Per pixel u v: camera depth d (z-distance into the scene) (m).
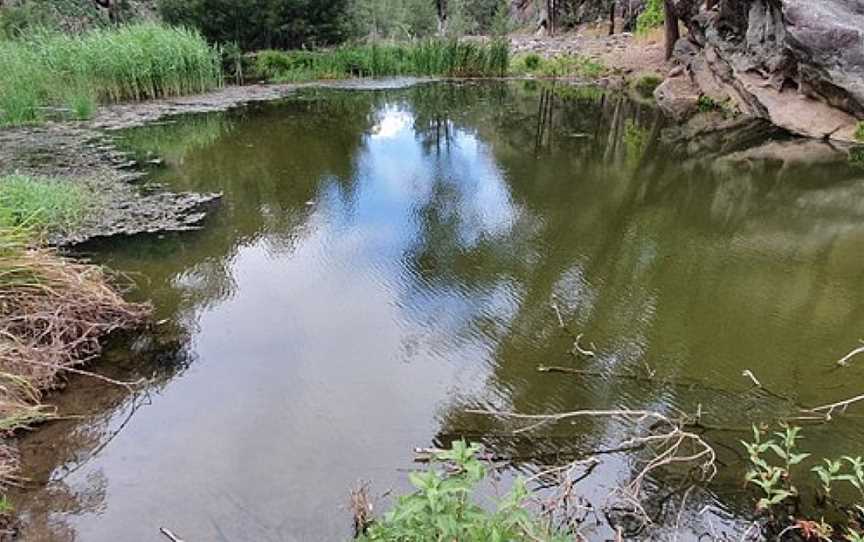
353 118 10.94
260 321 3.96
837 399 3.11
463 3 26.95
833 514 2.37
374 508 2.44
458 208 6.12
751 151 8.10
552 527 2.20
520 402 3.13
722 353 3.56
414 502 1.67
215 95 12.84
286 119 10.80
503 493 2.49
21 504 2.49
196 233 5.40
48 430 2.94
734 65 10.17
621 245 5.18
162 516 2.43
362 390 3.25
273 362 3.52
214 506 2.48
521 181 7.04
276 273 4.64
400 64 16.31
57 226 5.27
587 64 15.60
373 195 6.55
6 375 2.96
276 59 15.61
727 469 2.63
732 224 5.65
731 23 10.54
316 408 3.11
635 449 2.77
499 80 15.34
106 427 2.96
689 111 10.77
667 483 2.55
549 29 22.27
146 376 3.38
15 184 5.43
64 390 3.25
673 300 4.22
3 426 2.79
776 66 9.16
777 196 6.41
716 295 4.28
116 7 17.53
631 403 3.11
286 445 2.83
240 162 7.90
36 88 9.99
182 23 16.25
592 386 3.26
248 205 6.17
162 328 3.86
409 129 10.01
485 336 3.77
